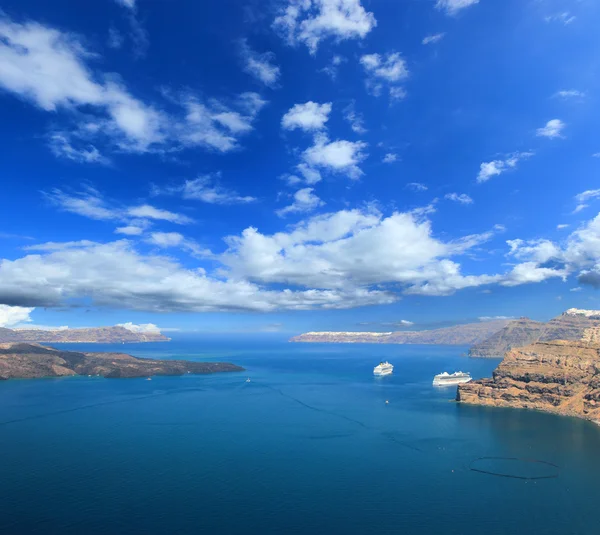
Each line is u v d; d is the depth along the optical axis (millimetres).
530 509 146000
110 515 137875
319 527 132250
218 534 127250
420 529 132000
